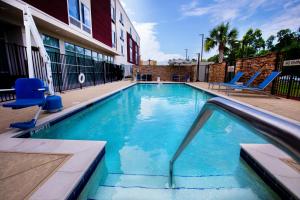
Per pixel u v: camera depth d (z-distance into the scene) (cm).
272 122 43
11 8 509
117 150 293
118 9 1822
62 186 137
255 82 784
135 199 167
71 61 979
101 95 660
